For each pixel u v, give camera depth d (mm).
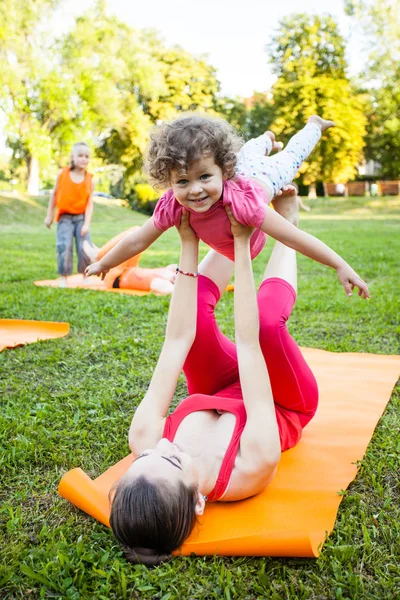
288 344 2377
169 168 2061
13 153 34750
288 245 2252
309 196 32812
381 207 26438
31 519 2166
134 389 3412
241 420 2213
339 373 3648
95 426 2912
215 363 2516
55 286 6859
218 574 1834
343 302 5758
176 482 1828
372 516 2115
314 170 31422
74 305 5691
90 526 2117
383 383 3453
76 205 6719
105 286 6742
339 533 2021
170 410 3158
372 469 2445
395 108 32719
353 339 4516
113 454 2627
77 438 2791
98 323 5000
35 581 1824
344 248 10859
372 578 1816
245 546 1899
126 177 34781
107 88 27281
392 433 2795
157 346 4246
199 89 33562
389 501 2197
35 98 26453
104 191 36875
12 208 21156
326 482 2316
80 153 6613
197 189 2072
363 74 32719
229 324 4910
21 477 2445
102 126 29594
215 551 1920
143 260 9477
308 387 2486
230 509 2164
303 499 2203
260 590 1769
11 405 3191
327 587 1779
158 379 2301
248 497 2221
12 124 26703
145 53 28781
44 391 3383
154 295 6176
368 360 3918
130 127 30094
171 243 13016
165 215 2324
